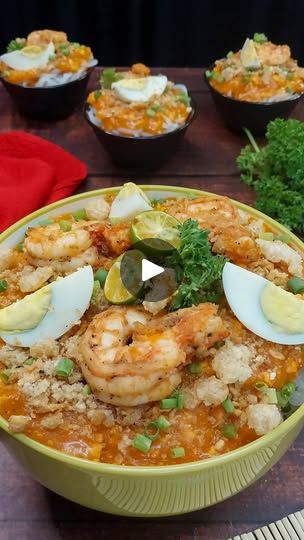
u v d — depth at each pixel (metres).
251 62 0.60
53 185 0.52
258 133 0.59
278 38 0.96
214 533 0.32
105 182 0.54
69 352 0.30
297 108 0.63
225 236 0.32
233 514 0.32
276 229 0.36
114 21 0.93
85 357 0.27
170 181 0.54
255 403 0.29
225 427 0.28
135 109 0.54
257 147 0.55
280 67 0.61
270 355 0.30
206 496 0.28
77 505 0.33
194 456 0.28
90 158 0.57
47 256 0.33
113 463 0.27
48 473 0.28
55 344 0.30
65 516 0.32
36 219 0.36
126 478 0.26
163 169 0.56
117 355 0.27
